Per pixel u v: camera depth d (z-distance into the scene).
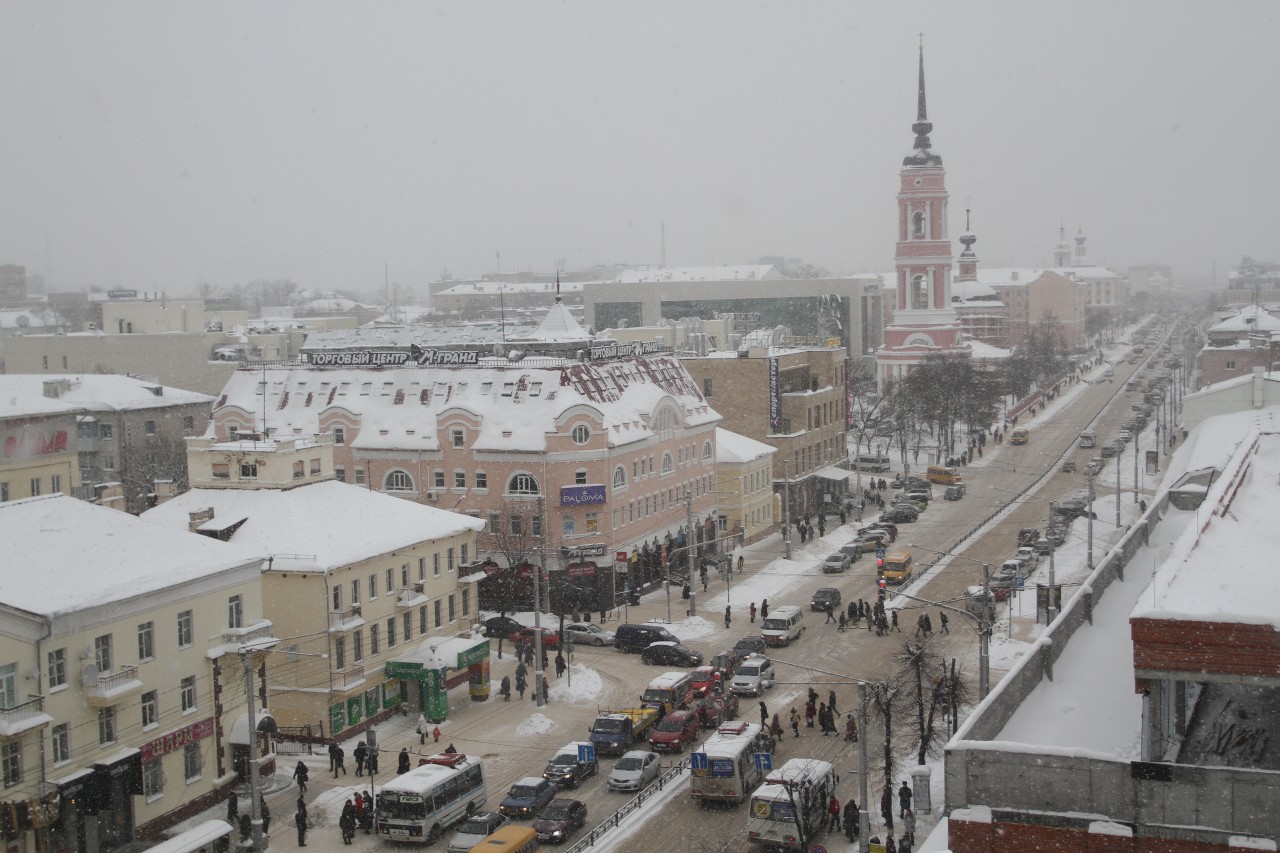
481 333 145.62
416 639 76.81
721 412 137.50
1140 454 172.25
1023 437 186.12
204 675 60.50
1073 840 31.41
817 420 146.88
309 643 69.25
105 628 54.72
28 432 94.81
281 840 56.28
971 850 32.16
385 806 55.28
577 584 98.06
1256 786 30.33
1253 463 55.69
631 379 110.62
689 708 71.94
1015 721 38.25
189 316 196.25
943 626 87.31
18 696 50.91
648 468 106.88
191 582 59.28
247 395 109.81
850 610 91.44
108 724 54.97
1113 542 113.12
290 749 68.88
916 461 173.12
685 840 54.69
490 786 62.41
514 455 98.94
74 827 52.56
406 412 104.12
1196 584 33.94
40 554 55.97
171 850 48.56
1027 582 99.81
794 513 137.25
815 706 73.06
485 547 99.31
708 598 101.62
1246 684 30.67
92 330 194.00
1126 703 39.75
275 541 71.44
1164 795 30.95
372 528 75.62
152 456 133.25
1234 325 199.62
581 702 75.69
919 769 51.28
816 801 55.16
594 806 59.38
